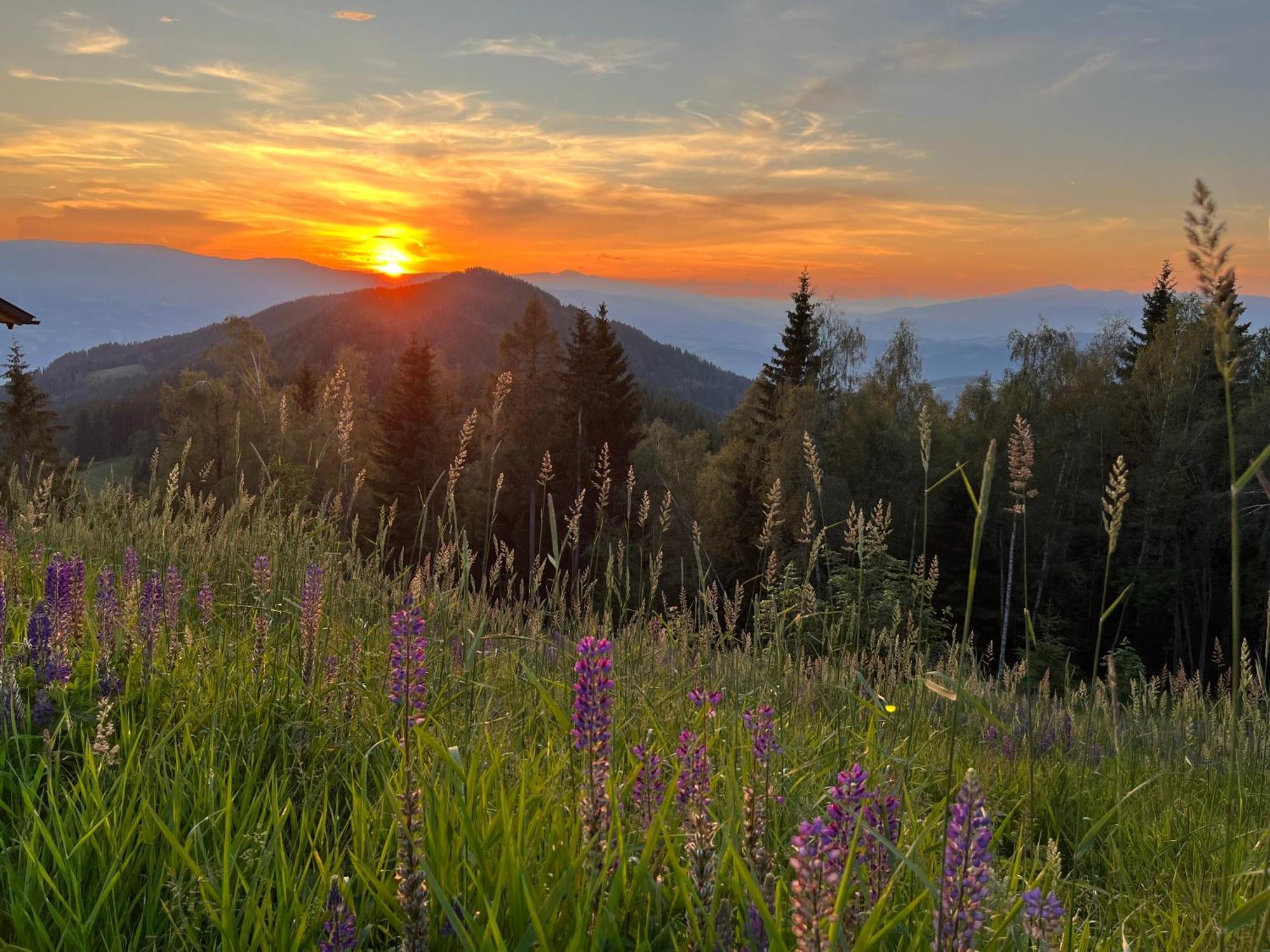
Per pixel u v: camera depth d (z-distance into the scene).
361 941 2.20
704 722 3.88
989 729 6.49
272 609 5.02
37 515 6.96
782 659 5.32
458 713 3.82
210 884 2.35
